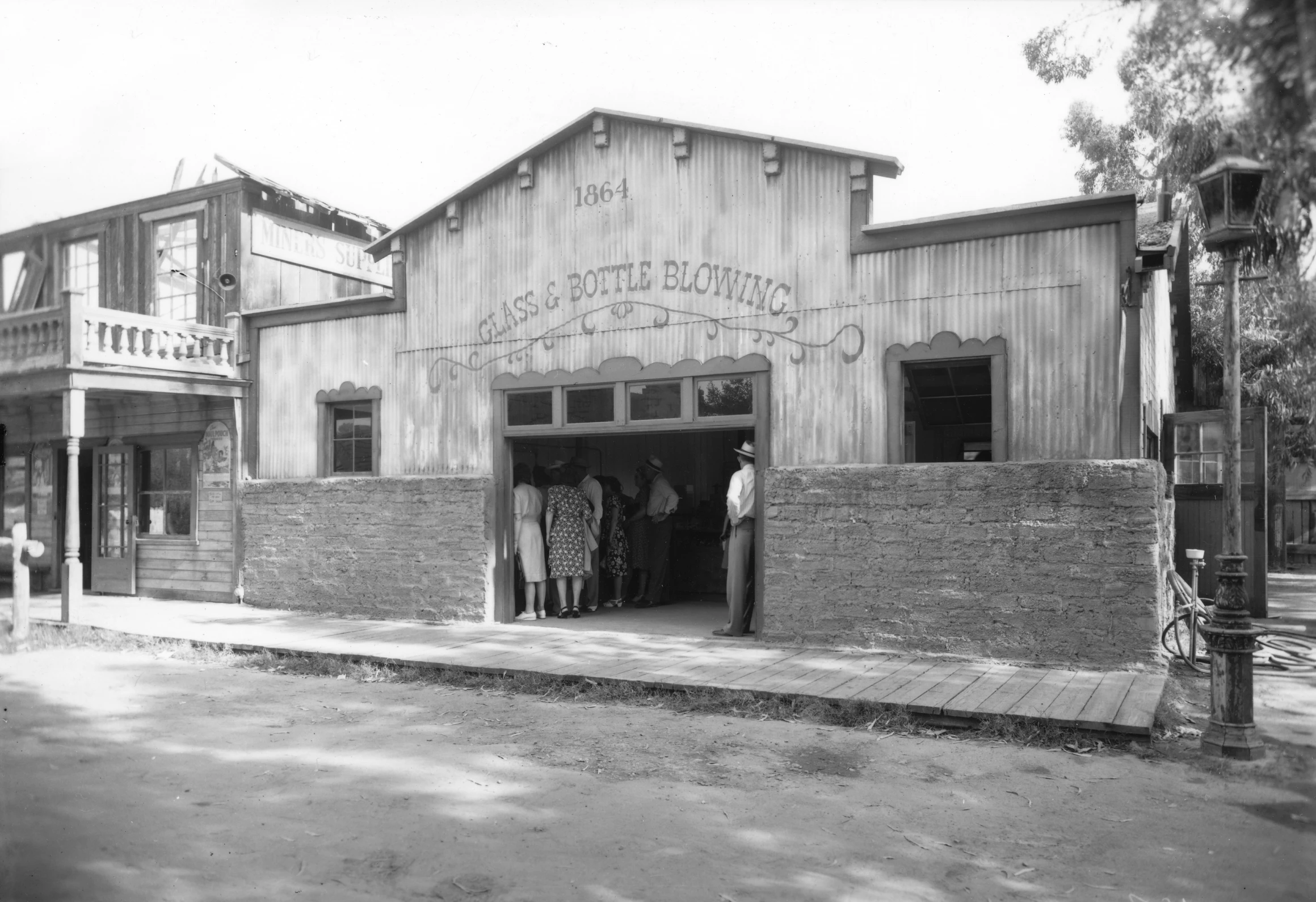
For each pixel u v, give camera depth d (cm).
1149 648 776
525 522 1159
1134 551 781
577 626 1094
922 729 649
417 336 1188
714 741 630
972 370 920
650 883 399
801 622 915
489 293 1136
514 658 871
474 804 504
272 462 1309
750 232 974
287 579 1258
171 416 1408
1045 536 812
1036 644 812
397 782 543
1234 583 564
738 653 883
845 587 895
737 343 979
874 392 908
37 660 959
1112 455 807
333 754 602
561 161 1087
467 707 738
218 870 412
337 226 1548
